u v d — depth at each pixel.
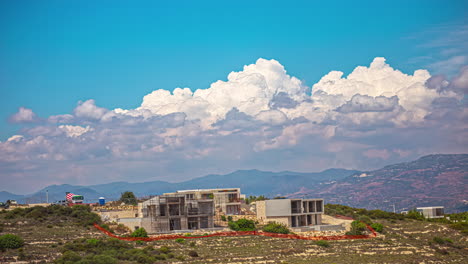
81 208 176.00
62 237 136.12
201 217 165.75
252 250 137.00
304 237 156.62
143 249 129.25
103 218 165.62
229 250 136.00
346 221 179.75
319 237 158.00
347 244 153.00
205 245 140.12
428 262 140.38
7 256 112.69
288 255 134.75
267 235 156.12
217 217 188.38
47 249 121.00
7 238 120.19
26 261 110.06
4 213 160.25
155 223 157.50
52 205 183.75
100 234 144.75
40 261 110.00
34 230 141.38
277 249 140.12
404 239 164.25
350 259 135.75
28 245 124.12
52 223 151.88
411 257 143.50
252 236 153.25
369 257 139.88
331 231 166.38
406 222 193.38
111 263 111.56
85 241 132.25
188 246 137.62
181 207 162.50
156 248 133.12
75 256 112.31
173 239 145.00
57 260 109.88
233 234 154.75
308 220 183.88
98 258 111.75
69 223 154.50
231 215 190.62
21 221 150.12
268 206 177.00
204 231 156.88
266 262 126.50
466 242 166.62
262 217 180.38
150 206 162.00
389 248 151.50
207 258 126.62
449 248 158.12
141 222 155.25
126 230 154.00
